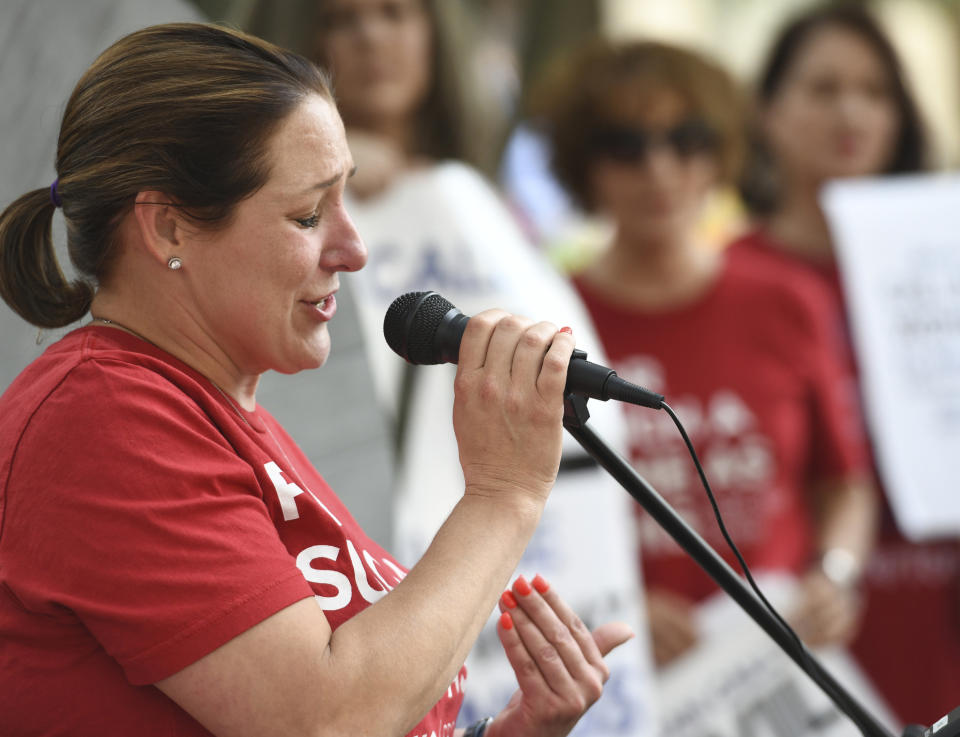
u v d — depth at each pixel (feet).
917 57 55.36
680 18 70.33
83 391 14.10
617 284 39.47
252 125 14.65
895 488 42.27
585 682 17.67
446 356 16.37
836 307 44.14
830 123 45.62
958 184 43.29
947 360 42.63
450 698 17.53
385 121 35.78
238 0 34.32
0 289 16.25
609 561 33.60
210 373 15.57
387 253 33.63
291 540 15.55
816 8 48.14
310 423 26.13
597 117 39.06
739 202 47.09
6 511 13.97
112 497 13.62
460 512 15.15
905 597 42.70
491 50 53.11
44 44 23.06
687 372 38.86
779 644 18.17
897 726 42.52
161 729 14.05
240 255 14.97
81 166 14.99
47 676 14.08
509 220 35.63
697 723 36.94
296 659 13.53
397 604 14.30
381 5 35.24
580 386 15.67
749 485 38.32
